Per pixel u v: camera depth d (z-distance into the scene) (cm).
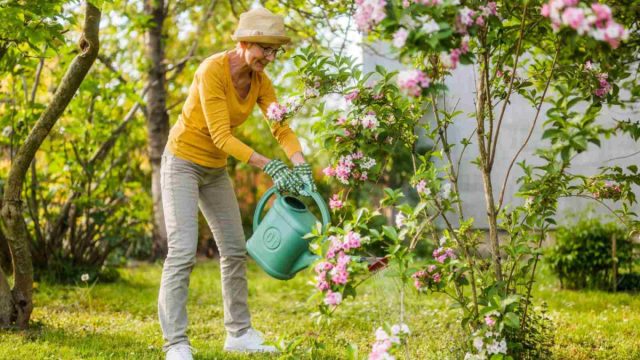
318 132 306
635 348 364
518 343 278
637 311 489
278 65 769
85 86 550
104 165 697
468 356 268
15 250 382
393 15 221
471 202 733
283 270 315
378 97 293
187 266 319
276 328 426
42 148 635
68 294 554
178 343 313
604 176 306
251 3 762
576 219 701
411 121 294
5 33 366
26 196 612
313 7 496
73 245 642
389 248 248
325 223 296
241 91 332
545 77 318
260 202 329
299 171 306
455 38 225
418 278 271
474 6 234
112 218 680
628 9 262
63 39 371
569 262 607
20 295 386
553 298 545
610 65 259
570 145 231
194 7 828
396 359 248
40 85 642
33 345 339
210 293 585
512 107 710
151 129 773
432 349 346
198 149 327
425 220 261
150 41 769
